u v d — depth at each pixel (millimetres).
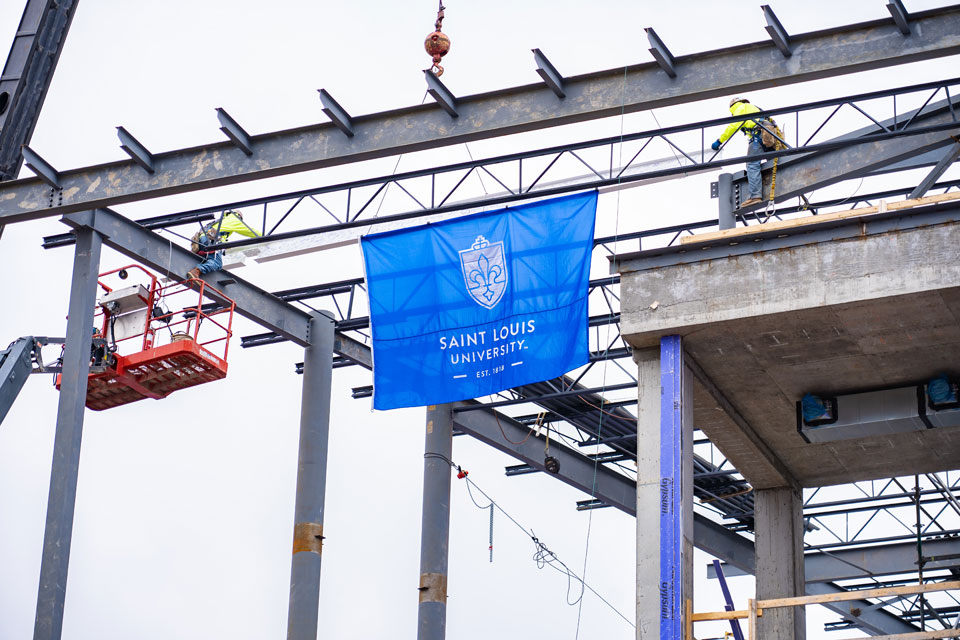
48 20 32125
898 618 40031
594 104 26625
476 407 36219
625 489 39156
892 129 31109
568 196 31141
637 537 22906
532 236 31281
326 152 28078
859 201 33812
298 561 33125
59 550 27953
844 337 23609
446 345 31516
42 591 27703
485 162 30125
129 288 32031
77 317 29922
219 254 33344
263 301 34250
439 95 27109
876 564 38500
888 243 22828
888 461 27531
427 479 36000
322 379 34750
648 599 22484
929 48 24719
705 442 37344
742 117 27688
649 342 24047
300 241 35594
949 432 26047
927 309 22719
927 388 24891
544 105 26953
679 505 22844
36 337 32875
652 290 23969
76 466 28875
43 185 29922
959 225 22547
